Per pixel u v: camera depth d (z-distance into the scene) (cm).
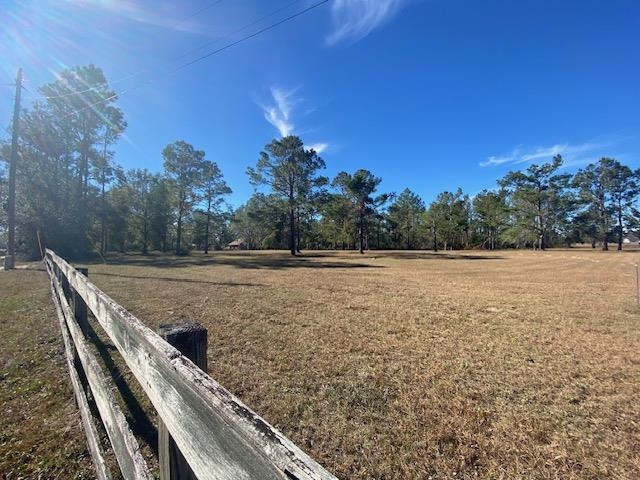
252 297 776
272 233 3753
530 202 4744
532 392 325
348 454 234
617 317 630
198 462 84
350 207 4203
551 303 770
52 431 250
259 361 395
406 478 212
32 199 2091
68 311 344
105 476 149
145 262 1930
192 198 3397
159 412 111
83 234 2259
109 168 2425
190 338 125
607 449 239
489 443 245
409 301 771
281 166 3172
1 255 2209
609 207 4616
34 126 2081
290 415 282
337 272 1495
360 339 478
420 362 398
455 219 5200
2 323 510
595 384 343
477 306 726
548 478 211
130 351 146
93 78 2242
